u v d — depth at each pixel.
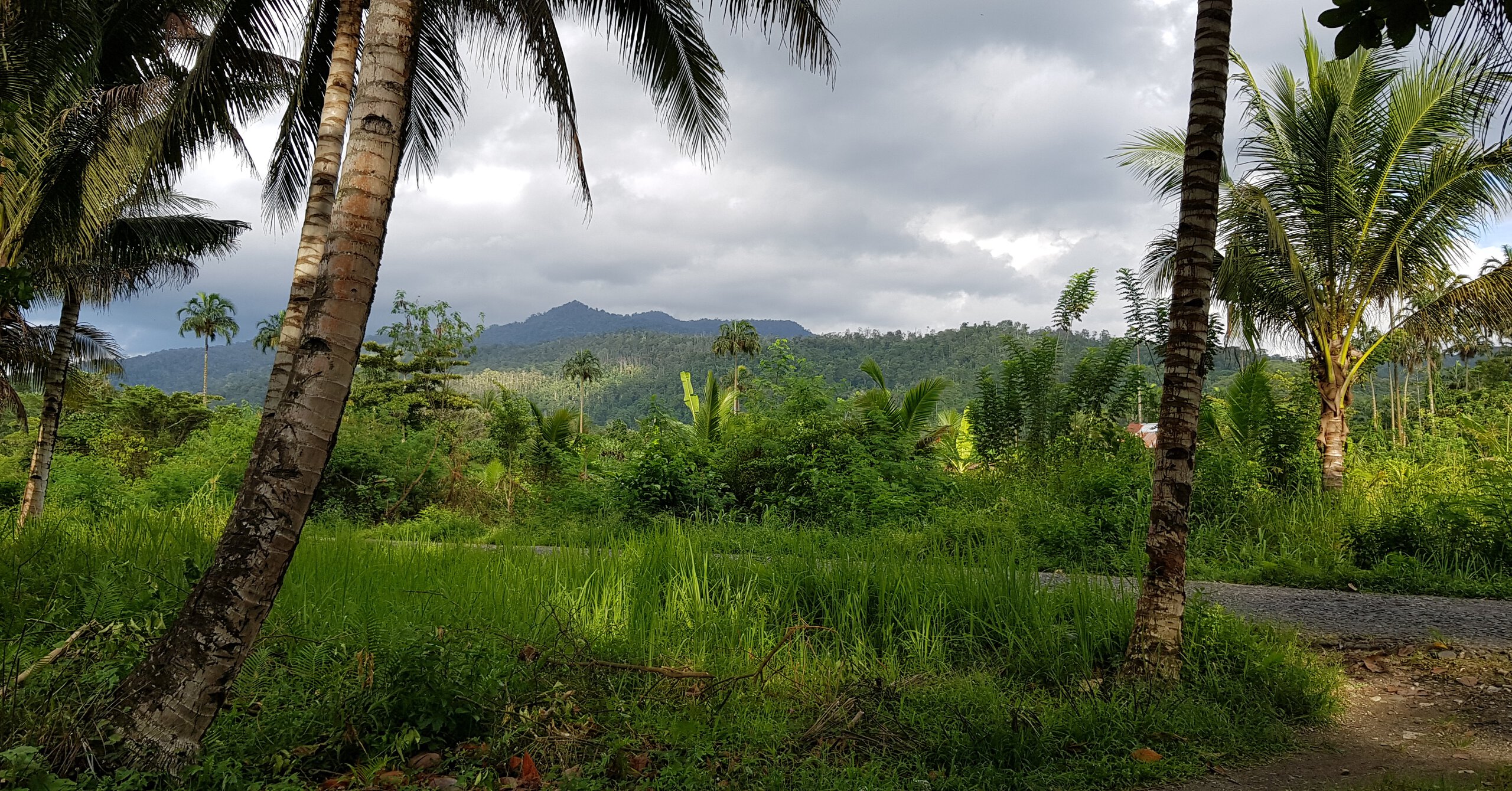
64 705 3.33
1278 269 14.37
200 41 13.15
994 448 19.00
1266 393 15.55
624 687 4.74
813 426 16.61
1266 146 14.50
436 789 3.43
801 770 3.60
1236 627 5.61
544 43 9.28
